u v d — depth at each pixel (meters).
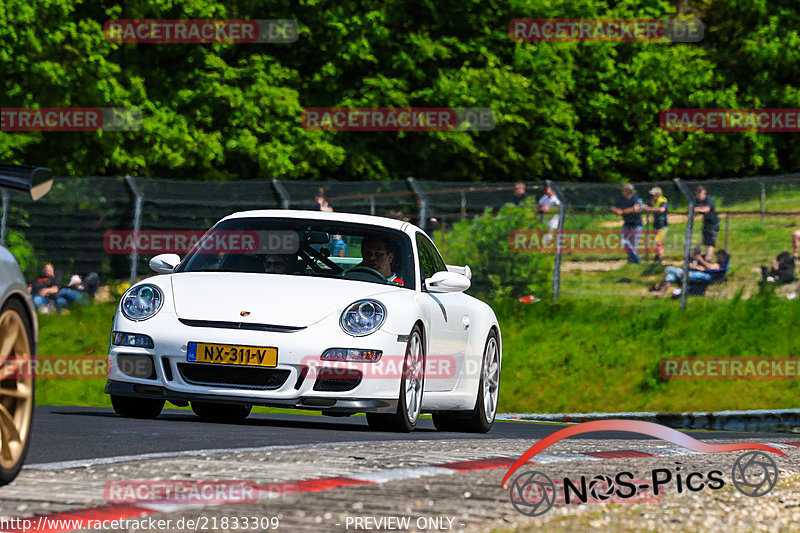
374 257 31.58
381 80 88.44
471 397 33.28
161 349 28.02
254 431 27.09
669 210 72.44
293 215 32.62
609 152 104.50
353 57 90.81
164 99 86.31
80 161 84.56
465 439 26.41
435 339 30.86
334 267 31.27
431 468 19.75
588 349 62.53
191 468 18.77
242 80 88.56
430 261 33.59
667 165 105.75
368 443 23.92
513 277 70.12
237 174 91.25
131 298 29.11
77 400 47.31
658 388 59.34
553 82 93.31
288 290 29.22
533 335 64.44
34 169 16.20
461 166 97.31
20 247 64.31
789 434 39.31
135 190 65.81
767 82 111.00
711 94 106.38
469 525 14.80
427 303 30.73
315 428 30.41
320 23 90.44
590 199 86.88
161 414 34.12
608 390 59.31
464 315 33.03
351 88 91.62
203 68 88.38
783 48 109.25
